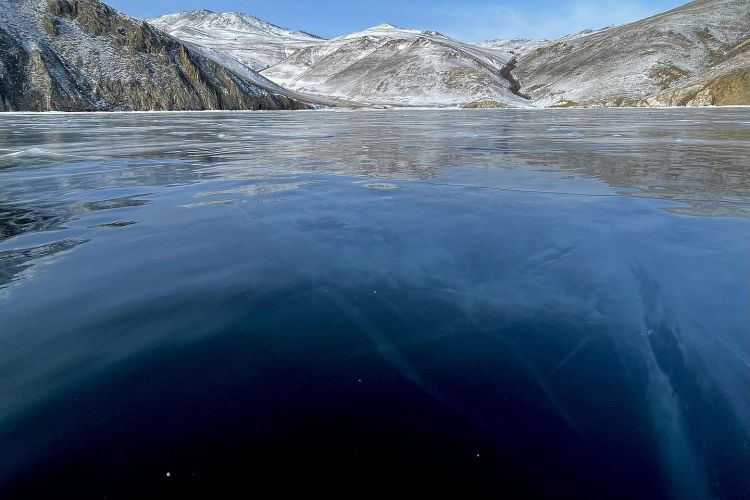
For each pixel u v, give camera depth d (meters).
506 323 3.50
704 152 12.26
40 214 6.39
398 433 2.45
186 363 2.98
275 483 2.12
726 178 8.52
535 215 6.03
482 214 6.11
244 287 4.05
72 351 3.08
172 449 2.30
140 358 3.02
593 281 4.09
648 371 2.94
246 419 2.52
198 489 2.08
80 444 2.32
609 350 3.15
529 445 2.40
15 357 3.01
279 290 3.99
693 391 2.76
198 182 8.59
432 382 2.86
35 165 10.85
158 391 2.71
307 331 3.37
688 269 4.23
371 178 8.85
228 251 4.89
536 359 3.08
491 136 18.75
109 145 15.61
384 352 3.14
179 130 23.38
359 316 3.59
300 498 2.04
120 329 3.36
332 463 2.24
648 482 2.20
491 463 2.28
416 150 13.64
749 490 2.19
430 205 6.62
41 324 3.42
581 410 2.64
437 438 2.42
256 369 2.94
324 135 19.98
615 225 5.55
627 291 3.89
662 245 4.84
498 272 4.33
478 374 2.94
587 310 3.65
